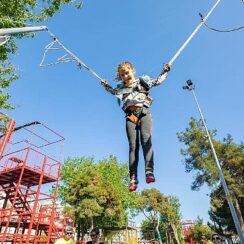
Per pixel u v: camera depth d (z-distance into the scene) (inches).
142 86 140.1
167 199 2664.9
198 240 1985.7
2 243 562.6
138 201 1905.8
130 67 147.9
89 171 1578.5
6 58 441.1
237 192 1371.8
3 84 442.3
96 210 1427.2
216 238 411.2
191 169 1556.3
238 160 1387.8
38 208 796.6
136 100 137.1
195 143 1523.1
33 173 647.1
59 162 700.7
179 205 2886.3
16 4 426.6
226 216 1561.3
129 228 1736.0
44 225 747.4
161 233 2891.2
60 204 1430.9
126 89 141.9
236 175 1446.9
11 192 697.6
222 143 1488.7
